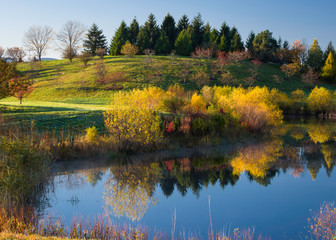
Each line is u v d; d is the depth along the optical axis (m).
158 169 16.50
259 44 106.19
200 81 67.69
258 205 11.15
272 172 16.41
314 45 104.75
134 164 17.22
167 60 88.69
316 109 56.03
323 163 18.72
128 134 19.80
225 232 8.55
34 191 11.36
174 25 115.12
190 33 108.44
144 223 9.11
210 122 26.17
